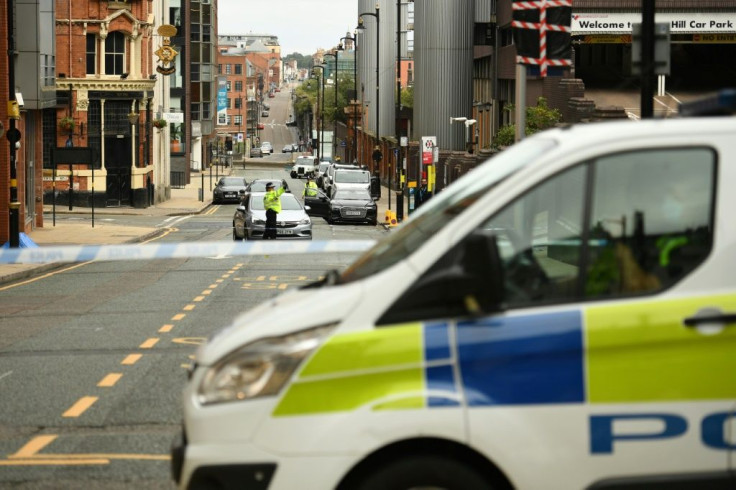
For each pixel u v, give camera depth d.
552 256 18.64
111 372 40.38
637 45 39.62
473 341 16.78
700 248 17.03
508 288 17.20
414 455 16.97
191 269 94.12
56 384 37.97
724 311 16.83
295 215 125.44
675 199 17.14
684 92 156.62
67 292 74.00
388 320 17.00
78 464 27.28
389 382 16.80
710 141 17.08
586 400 16.77
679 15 155.62
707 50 170.12
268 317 17.56
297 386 16.80
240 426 16.86
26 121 136.25
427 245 17.09
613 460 16.78
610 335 16.81
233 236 136.88
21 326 54.72
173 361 42.94
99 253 30.81
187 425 17.47
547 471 16.67
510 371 16.78
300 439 16.67
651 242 17.09
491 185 18.48
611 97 153.00
